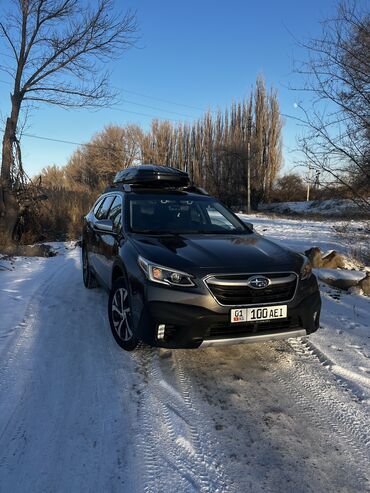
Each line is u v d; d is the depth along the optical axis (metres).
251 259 3.80
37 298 6.21
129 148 59.09
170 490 2.38
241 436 2.88
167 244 4.11
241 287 3.55
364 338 4.70
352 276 7.35
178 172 5.95
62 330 4.86
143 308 3.63
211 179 48.12
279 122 47.59
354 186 7.39
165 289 3.55
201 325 3.45
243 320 3.53
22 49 12.92
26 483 2.42
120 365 3.93
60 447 2.73
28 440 2.80
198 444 2.79
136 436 2.85
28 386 3.53
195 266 3.60
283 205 45.09
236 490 2.39
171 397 3.36
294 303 3.71
